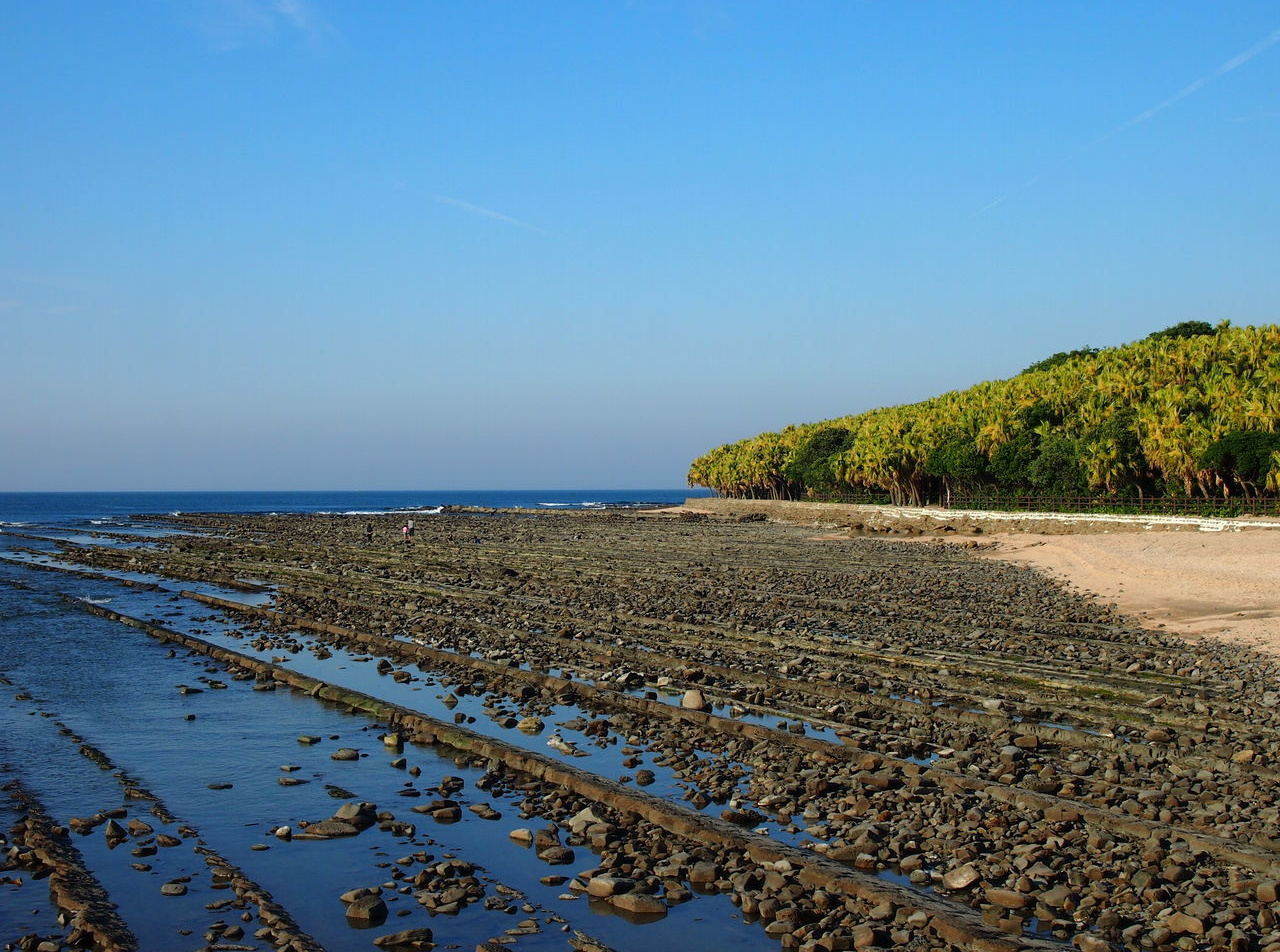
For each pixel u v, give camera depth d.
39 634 32.12
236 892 11.53
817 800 14.19
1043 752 16.42
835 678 22.03
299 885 11.88
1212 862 11.37
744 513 128.62
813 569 50.97
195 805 14.95
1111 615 31.36
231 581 47.47
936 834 12.59
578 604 36.03
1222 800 13.36
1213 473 68.44
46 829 13.66
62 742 18.55
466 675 24.42
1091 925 10.05
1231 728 17.39
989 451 88.94
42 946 10.16
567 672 24.02
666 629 29.92
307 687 23.09
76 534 96.88
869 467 106.00
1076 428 82.62
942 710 19.09
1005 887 10.95
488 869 12.31
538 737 18.48
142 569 55.41
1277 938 9.34
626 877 11.79
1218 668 22.25
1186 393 72.75
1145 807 13.20
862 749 16.58
